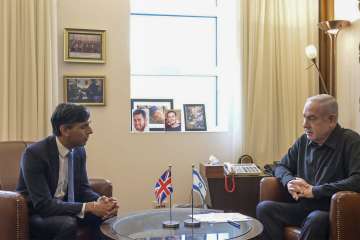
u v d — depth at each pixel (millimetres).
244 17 3957
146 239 1962
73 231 2305
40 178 2420
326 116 2598
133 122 3949
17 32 3555
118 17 3848
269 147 3984
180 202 3951
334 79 3990
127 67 3865
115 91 3846
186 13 4223
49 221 2324
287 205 2654
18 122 3576
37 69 3586
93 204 2391
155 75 4199
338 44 3922
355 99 3660
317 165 2686
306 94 4062
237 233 2062
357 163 2459
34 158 2439
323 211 2436
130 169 3871
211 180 3490
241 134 3953
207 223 2268
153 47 4219
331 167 2596
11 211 2209
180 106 4215
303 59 4062
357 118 3631
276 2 4020
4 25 3502
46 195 2383
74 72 3777
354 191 2385
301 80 4055
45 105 3598
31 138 3580
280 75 4027
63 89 3750
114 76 3846
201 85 4293
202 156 4000
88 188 2742
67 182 2598
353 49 3684
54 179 2500
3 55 3504
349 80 3754
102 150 3820
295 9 4047
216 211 2607
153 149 3912
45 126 3596
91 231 2535
